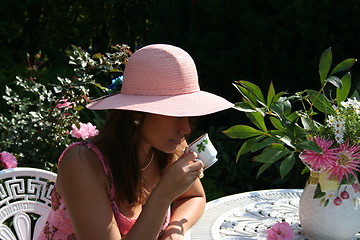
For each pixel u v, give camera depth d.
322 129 1.79
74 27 6.47
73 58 2.82
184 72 1.47
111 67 2.83
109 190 1.51
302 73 3.69
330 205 1.78
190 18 4.16
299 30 3.65
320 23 3.56
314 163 1.71
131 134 1.53
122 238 1.43
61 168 1.48
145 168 1.72
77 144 1.50
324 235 1.83
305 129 1.81
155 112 1.37
